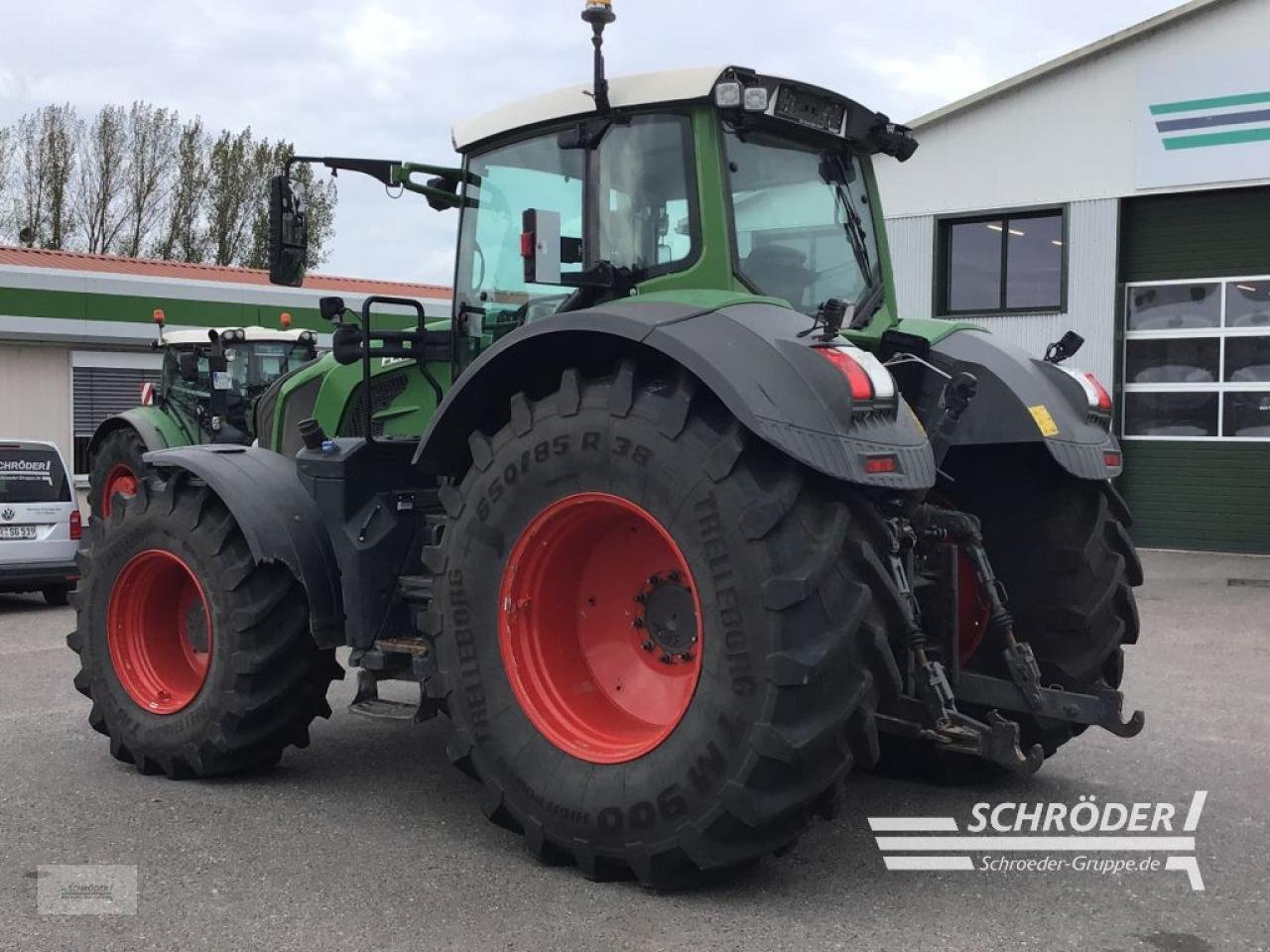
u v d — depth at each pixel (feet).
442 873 12.87
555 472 12.79
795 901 12.03
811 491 11.64
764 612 11.25
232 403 40.01
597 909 11.82
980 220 52.06
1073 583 15.21
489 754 13.21
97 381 60.49
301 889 12.44
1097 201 48.85
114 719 17.13
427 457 14.16
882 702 12.13
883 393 11.77
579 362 13.29
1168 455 49.03
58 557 37.63
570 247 14.98
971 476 15.85
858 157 16.08
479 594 13.38
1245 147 45.68
